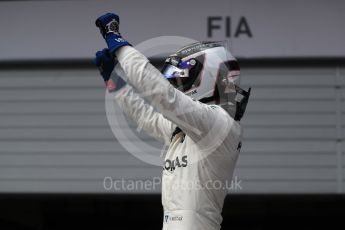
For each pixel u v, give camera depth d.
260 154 24.39
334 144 24.25
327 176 24.20
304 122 24.34
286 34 24.20
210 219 10.20
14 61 25.27
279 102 24.42
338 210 31.77
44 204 32.94
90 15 24.84
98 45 24.86
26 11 25.17
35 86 25.42
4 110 25.53
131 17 24.44
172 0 24.31
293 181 24.25
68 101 25.30
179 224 10.02
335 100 24.30
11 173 25.34
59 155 25.23
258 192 24.33
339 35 24.14
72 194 25.08
